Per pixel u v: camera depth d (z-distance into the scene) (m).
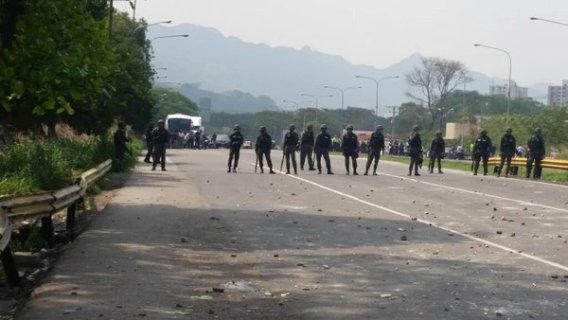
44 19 14.28
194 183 25.72
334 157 58.28
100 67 14.53
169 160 46.34
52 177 14.27
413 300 8.36
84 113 31.78
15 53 13.84
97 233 12.95
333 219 15.91
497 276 9.82
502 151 34.91
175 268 9.98
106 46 14.85
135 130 46.50
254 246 12.06
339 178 29.80
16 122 24.69
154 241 12.24
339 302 8.23
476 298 8.50
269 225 14.70
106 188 23.03
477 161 36.22
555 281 9.55
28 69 13.66
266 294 8.59
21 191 12.84
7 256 8.81
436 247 12.25
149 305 7.82
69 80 13.74
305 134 36.19
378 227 14.73
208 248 11.76
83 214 16.69
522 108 152.50
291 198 20.61
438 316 7.66
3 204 9.06
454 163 53.03
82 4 14.79
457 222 15.83
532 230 14.68
